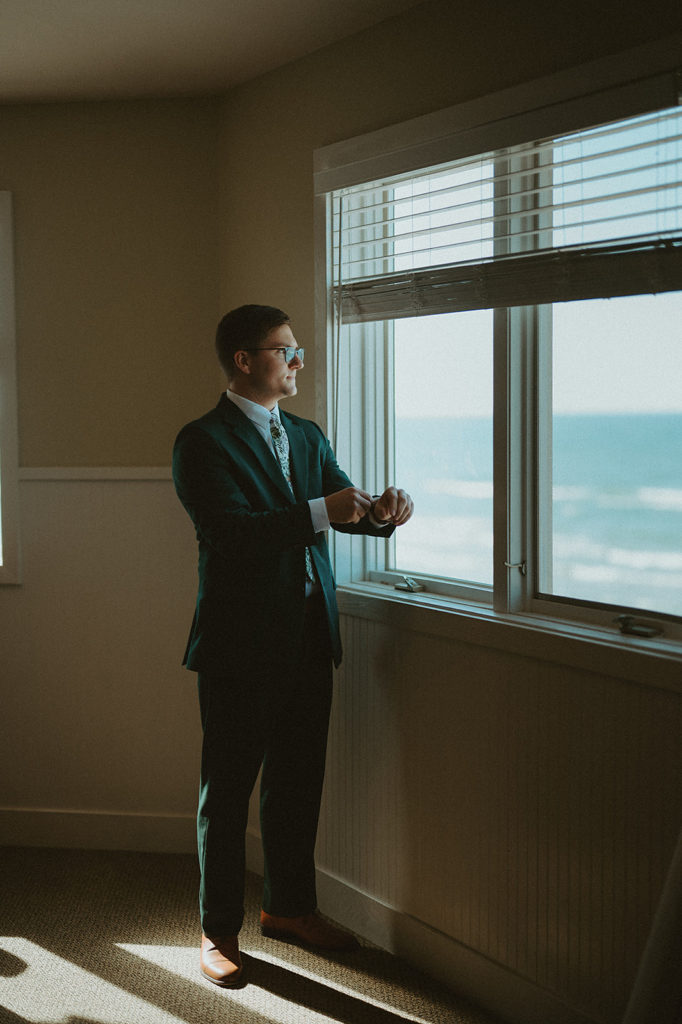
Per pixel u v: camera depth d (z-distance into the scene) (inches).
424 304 94.2
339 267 102.4
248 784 95.0
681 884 64.4
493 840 89.3
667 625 78.1
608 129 78.0
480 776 90.2
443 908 95.6
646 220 75.4
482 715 89.5
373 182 99.2
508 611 89.3
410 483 104.3
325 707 99.3
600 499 83.7
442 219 95.8
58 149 124.4
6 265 125.4
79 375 125.9
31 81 116.0
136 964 98.1
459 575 98.9
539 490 88.7
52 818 129.4
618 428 81.5
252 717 92.4
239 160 118.0
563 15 79.5
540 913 85.1
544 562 89.2
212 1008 90.5
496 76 85.7
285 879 102.0
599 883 79.7
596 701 78.7
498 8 84.9
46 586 128.3
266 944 102.9
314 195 105.5
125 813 128.7
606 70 76.0
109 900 112.7
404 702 98.3
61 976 95.7
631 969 77.6
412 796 98.3
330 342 105.6
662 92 72.4
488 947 90.7
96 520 126.5
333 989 94.3
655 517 79.4
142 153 123.3
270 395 95.3
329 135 104.3
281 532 85.3
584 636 79.7
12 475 127.5
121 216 124.2
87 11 95.1
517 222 87.0
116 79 115.4
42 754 130.0
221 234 122.6
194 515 89.8
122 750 128.6
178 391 124.9
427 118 91.7
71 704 129.2
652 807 74.9
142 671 127.2
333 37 101.7
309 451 98.3
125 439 125.9
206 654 91.4
